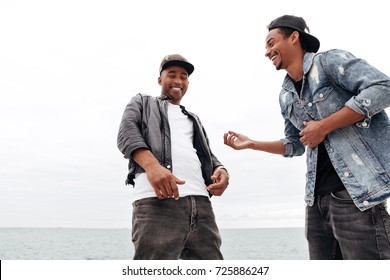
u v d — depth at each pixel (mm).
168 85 3016
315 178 2529
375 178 2205
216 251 2664
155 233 2420
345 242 2336
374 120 2312
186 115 2996
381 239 2205
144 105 2828
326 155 2496
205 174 2871
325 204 2488
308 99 2576
